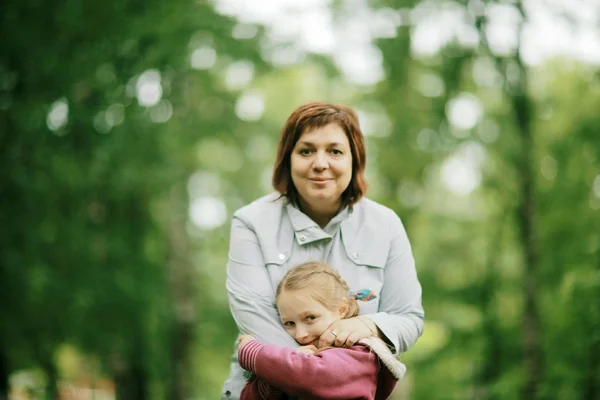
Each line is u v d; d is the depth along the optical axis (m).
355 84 13.46
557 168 11.49
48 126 8.71
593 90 11.42
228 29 9.95
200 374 15.20
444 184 16.25
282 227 2.81
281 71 10.88
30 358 9.29
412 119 12.89
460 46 10.12
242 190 14.48
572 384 10.12
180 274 11.94
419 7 10.33
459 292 12.45
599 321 9.91
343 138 2.71
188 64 9.76
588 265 10.54
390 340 2.60
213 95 11.04
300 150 2.72
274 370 2.46
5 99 8.61
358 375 2.48
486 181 11.38
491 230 12.88
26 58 8.48
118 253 9.86
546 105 12.13
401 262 2.84
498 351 11.98
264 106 14.67
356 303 2.71
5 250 8.56
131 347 10.24
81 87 8.77
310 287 2.58
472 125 10.97
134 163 9.07
